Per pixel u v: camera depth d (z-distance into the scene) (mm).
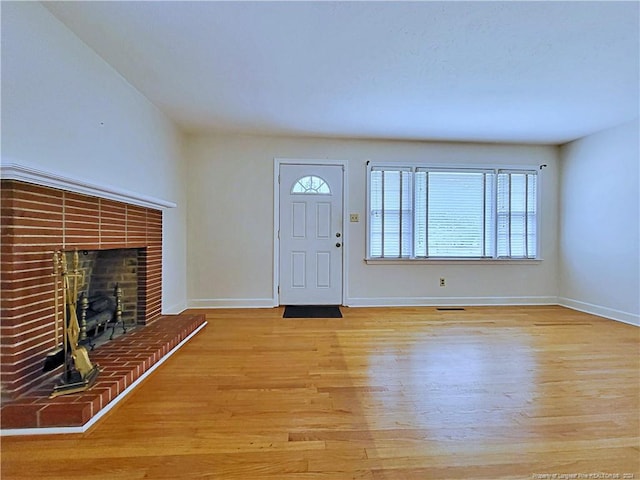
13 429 1559
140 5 1884
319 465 1381
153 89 2977
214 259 4301
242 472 1334
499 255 4562
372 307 4379
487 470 1359
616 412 1802
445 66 2545
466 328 3410
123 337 2668
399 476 1321
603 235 3996
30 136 1855
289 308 4262
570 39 2178
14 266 1665
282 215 4371
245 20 2016
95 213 2264
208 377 2215
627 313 3701
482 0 1825
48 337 1873
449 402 1905
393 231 4473
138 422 1679
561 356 2629
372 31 2117
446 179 4520
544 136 4250
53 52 2002
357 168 4434
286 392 2014
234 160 4301
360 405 1866
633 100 3150
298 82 2822
